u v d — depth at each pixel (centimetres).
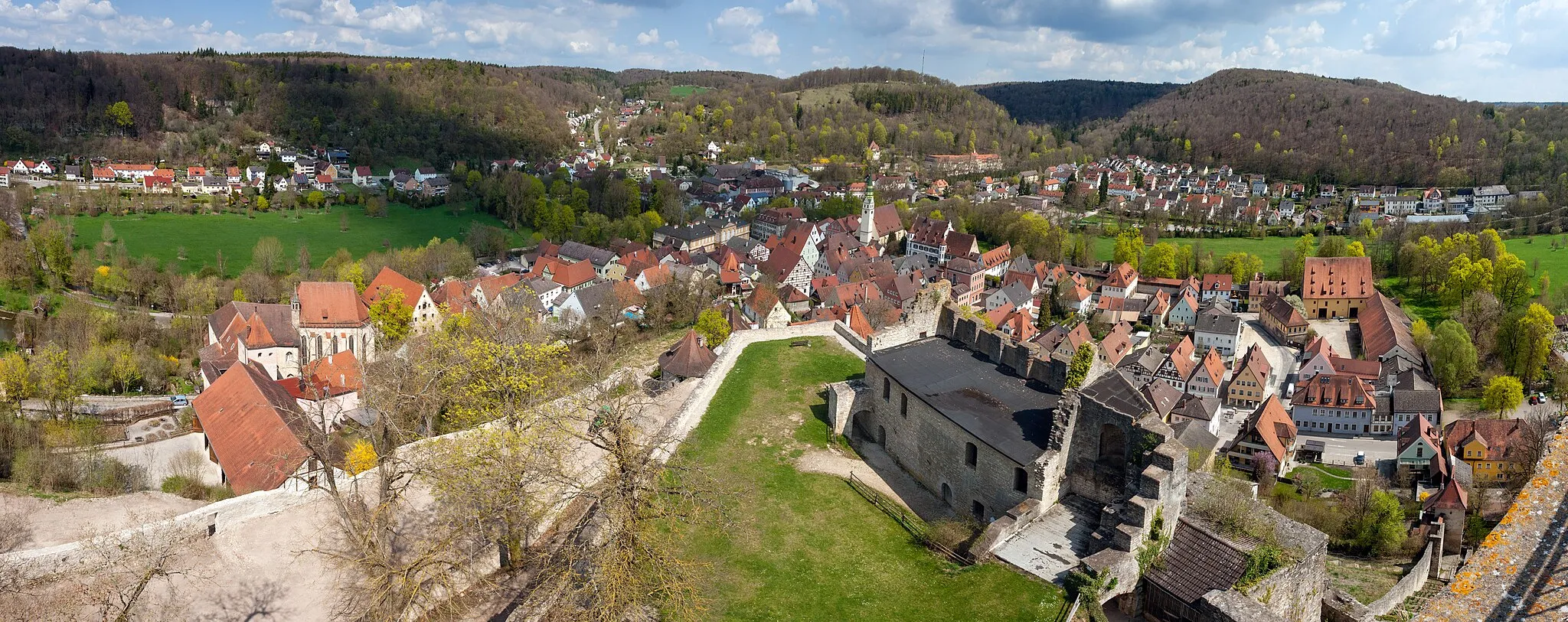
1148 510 4378
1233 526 4612
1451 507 8338
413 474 4900
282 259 19175
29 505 5253
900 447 6162
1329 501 10094
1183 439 9931
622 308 14400
